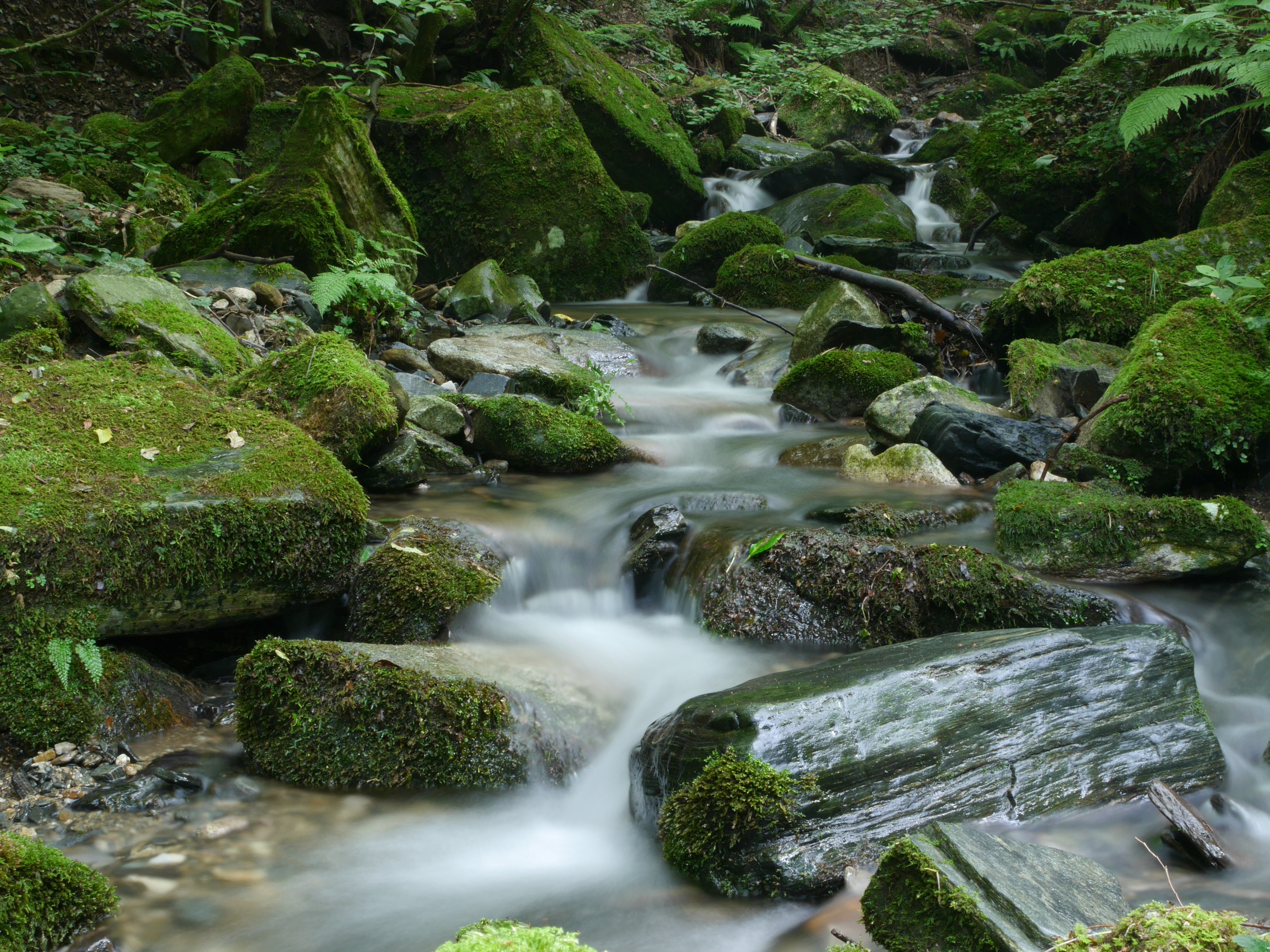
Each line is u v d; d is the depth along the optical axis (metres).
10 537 3.02
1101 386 5.68
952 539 4.23
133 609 3.27
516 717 3.12
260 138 9.97
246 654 3.52
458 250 9.49
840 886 2.47
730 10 16.84
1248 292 5.56
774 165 13.54
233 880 2.57
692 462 5.59
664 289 10.02
